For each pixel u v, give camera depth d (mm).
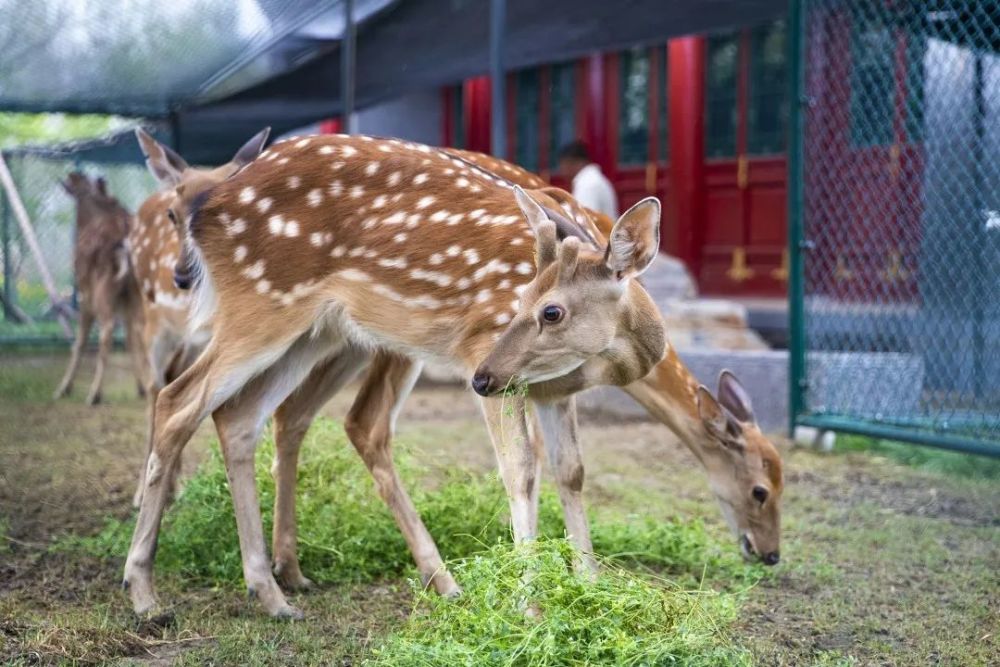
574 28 9195
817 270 9516
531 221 3842
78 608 4234
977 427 7309
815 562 5086
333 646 3895
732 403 5168
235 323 4324
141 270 6570
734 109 12625
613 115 13602
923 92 8523
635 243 3762
